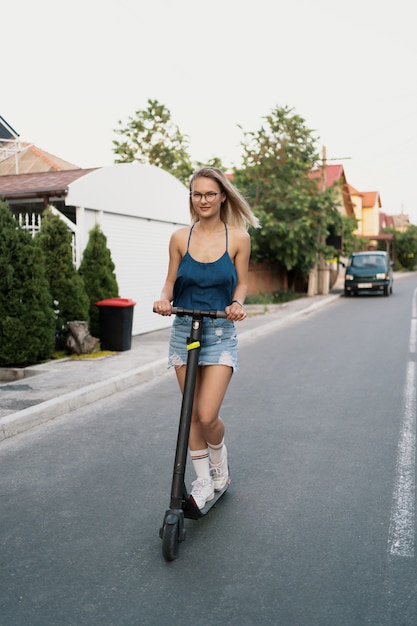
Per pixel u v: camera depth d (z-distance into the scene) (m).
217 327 3.49
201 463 3.72
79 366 8.90
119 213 12.34
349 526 3.65
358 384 8.00
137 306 13.27
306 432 5.75
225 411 6.61
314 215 24.83
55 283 10.18
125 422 6.21
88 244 11.15
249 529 3.63
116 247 12.38
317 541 3.46
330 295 26.58
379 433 5.70
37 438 5.66
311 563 3.20
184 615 2.72
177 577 3.07
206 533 3.58
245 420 6.21
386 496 4.14
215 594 2.90
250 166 25.11
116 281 11.45
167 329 14.48
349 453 5.10
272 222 23.59
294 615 2.71
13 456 5.14
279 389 7.75
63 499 4.16
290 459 4.95
